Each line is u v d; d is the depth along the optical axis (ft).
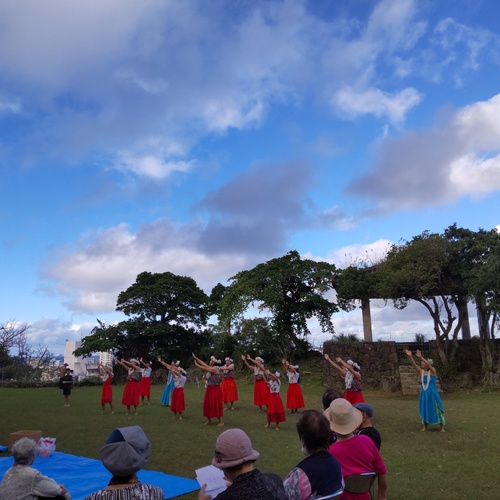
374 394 76.33
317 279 95.86
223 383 54.65
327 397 16.67
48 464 26.63
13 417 48.11
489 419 44.24
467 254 73.72
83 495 21.24
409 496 21.35
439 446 31.78
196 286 118.21
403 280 73.31
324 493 9.89
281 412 39.58
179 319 113.50
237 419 46.03
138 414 50.11
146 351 110.83
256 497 8.21
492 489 22.29
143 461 9.04
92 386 103.04
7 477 13.93
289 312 95.50
